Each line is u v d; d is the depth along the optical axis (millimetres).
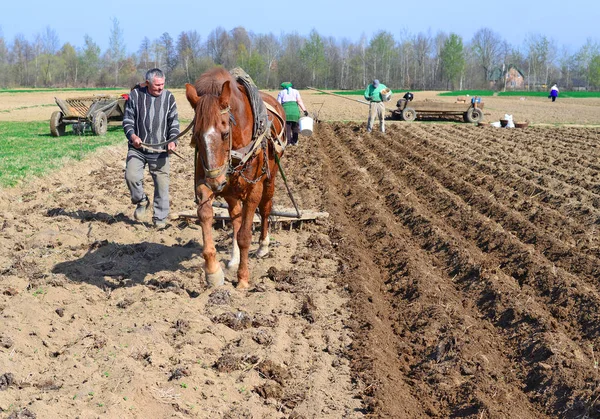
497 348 6453
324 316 6871
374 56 110750
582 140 21672
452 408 5348
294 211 9984
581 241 9703
